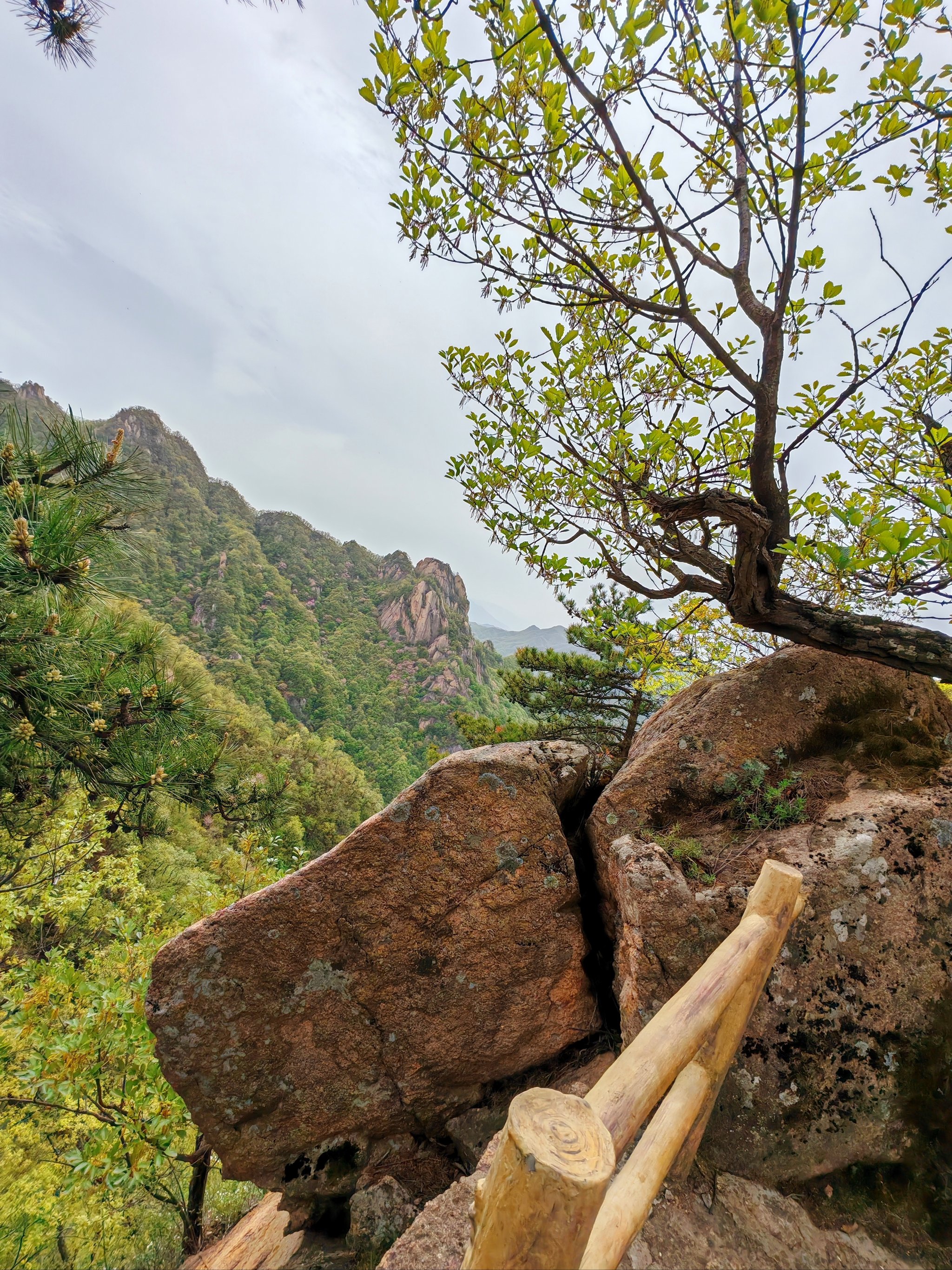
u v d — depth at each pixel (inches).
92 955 308.3
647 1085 55.5
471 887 126.9
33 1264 210.8
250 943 122.7
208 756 198.5
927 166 104.7
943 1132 91.1
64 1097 198.4
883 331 145.6
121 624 182.7
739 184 104.6
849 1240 82.4
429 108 84.0
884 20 80.7
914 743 126.2
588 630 281.7
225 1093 121.9
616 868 120.0
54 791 204.8
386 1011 125.2
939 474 142.1
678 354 124.6
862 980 96.8
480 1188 42.9
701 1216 82.9
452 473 168.6
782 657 144.2
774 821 118.0
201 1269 160.4
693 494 111.8
